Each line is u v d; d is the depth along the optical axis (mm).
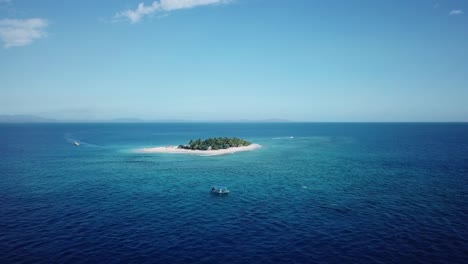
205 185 67000
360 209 49250
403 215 46250
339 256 33344
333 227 41562
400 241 37062
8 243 36469
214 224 42844
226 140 145000
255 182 70000
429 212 47562
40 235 38875
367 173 80312
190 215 46750
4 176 76438
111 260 32469
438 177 74250
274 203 53000
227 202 53656
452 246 35688
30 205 51594
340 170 85250
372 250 34719
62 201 54094
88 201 54094
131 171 84312
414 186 64875
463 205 51000
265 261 32281
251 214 47156
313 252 34250
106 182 69812
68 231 40219
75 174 79500
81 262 32031
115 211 48562
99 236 38625
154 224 42844
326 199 55188
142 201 54250
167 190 62375
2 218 45062
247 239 37781
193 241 37188
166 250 34812
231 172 83000
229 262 32062
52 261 32156
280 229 40938
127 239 37750
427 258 32875
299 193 59625
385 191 60719
